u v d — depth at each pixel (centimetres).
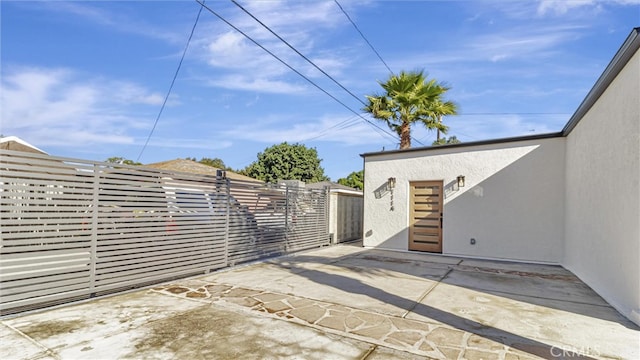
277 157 3036
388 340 340
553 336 356
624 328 381
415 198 1041
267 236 842
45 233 417
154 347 317
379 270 713
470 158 953
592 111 607
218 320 393
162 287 546
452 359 299
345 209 1291
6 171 384
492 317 415
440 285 583
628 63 448
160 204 561
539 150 864
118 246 496
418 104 1342
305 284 575
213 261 666
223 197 698
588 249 616
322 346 324
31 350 306
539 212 855
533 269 756
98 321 384
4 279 382
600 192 555
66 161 439
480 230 926
